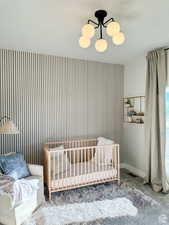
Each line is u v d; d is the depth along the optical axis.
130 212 2.12
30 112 3.07
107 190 2.72
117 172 2.93
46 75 3.19
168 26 2.10
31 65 3.07
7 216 1.86
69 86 3.39
